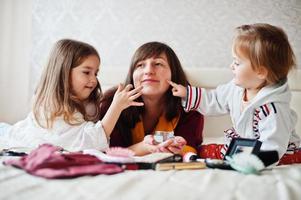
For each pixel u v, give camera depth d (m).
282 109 0.92
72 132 1.05
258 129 0.96
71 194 0.48
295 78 1.47
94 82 1.18
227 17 1.72
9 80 1.86
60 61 1.15
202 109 1.17
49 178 0.56
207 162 0.74
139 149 1.00
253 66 0.95
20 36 1.86
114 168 0.63
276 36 0.97
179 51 1.76
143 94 1.15
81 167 0.62
